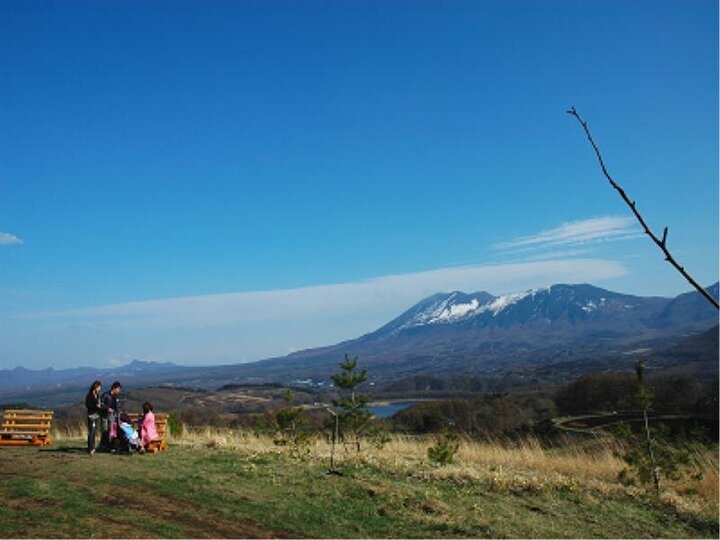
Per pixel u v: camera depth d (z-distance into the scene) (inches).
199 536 342.6
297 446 648.4
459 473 548.7
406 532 392.2
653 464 537.6
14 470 465.4
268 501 426.9
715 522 470.9
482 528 407.8
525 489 517.7
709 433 653.9
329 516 408.5
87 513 356.8
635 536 430.6
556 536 411.2
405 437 798.5
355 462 584.7
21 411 669.9
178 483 452.8
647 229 111.1
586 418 1229.1
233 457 589.6
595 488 542.0
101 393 608.1
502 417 1440.7
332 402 682.8
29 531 315.6
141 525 346.6
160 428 710.5
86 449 624.4
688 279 107.8
